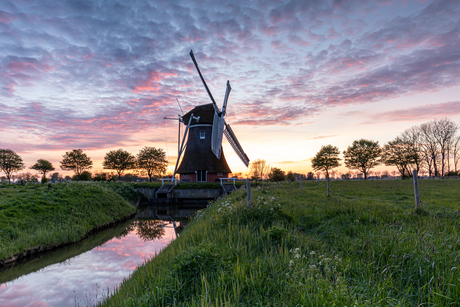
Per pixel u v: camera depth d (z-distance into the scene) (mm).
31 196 17453
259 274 4770
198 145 42875
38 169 71812
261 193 16969
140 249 13359
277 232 6965
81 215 18078
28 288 8766
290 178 59031
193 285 4848
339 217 8688
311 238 7031
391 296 3820
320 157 71062
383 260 4945
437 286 3533
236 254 5730
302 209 10547
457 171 57062
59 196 19219
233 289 4242
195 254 5629
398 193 17359
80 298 7895
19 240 12414
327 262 4805
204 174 42250
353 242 6277
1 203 15070
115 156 69875
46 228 14703
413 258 4762
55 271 10336
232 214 9539
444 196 14867
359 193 18297
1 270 10531
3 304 7699
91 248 13711
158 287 4684
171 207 34344
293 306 3678
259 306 3848
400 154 62375
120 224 21297
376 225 7176
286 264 5125
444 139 60000
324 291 3762
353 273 4602
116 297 5656
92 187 25000
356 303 3160
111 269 10492
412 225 7152
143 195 39969
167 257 6840
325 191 21406
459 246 5238
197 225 10328
